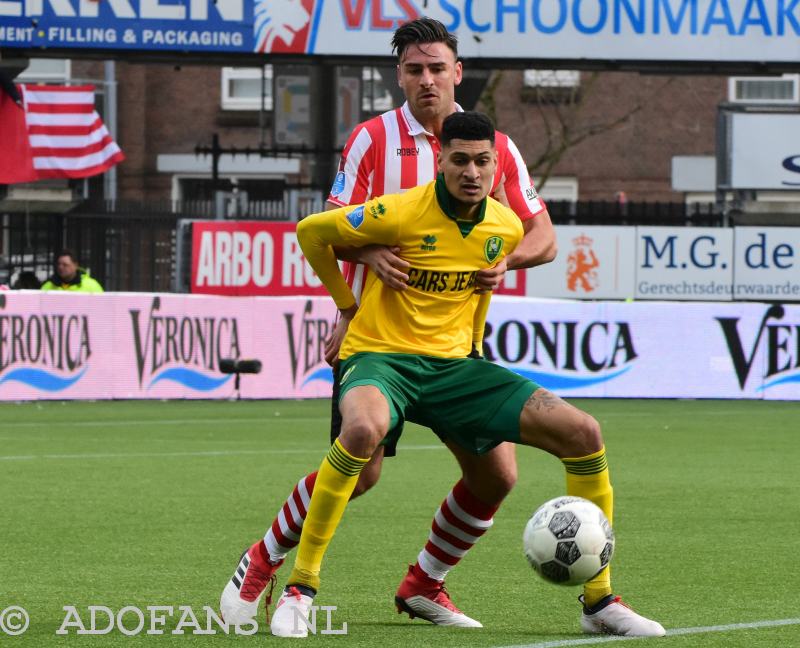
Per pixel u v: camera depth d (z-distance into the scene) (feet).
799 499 85.25
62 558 62.03
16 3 183.73
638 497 85.97
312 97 210.59
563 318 167.84
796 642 44.62
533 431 46.03
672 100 303.68
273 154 226.58
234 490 87.45
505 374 46.85
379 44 188.65
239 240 191.83
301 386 165.78
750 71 198.90
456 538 47.98
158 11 185.06
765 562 62.23
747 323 171.53
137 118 298.97
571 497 45.29
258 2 186.60
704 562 62.23
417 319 47.21
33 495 84.33
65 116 224.53
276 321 164.66
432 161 51.72
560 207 209.05
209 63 194.39
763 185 217.77
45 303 154.81
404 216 46.60
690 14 192.65
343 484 45.03
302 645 43.93
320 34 187.83
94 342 157.48
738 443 121.90
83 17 184.44
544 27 191.11
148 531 70.38
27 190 254.88
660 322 170.30
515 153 52.65
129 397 158.71
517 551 65.41
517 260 51.37
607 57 192.13
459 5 189.98
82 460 104.01
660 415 151.43
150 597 52.85
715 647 43.78
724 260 205.57
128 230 211.20
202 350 161.79
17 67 189.88
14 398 153.38
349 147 52.13
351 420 44.83
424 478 94.73
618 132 304.30
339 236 47.01
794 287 205.87
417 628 47.29
